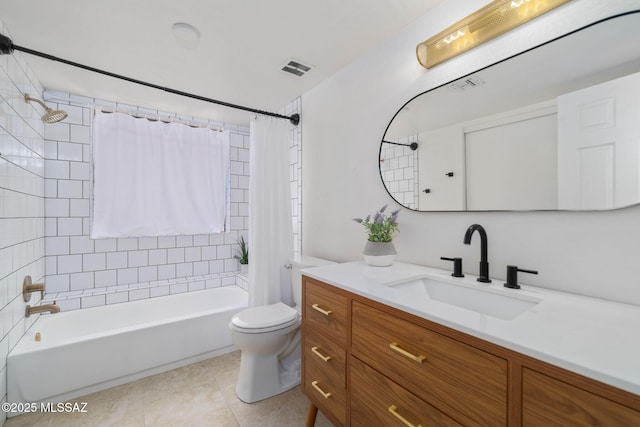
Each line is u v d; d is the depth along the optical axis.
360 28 1.53
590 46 0.93
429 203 1.40
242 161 3.25
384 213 1.65
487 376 0.66
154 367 1.95
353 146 1.86
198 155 2.89
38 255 2.09
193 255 2.92
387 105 1.63
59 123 2.30
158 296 2.55
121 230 2.50
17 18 1.41
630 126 0.85
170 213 2.73
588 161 0.92
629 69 0.85
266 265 2.20
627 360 0.53
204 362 2.11
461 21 1.19
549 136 1.01
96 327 2.23
